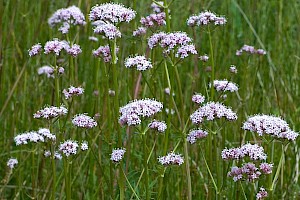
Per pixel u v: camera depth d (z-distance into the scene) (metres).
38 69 7.16
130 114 4.46
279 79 8.20
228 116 4.79
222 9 9.08
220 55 8.47
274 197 6.02
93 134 6.11
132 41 5.80
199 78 7.50
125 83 6.54
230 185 5.46
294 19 9.56
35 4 8.62
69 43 6.23
